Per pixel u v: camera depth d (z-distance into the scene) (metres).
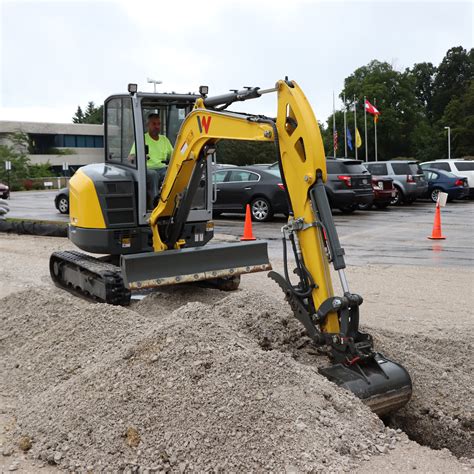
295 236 5.15
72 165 66.06
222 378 4.50
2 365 6.15
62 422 4.59
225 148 56.22
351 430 4.18
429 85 107.00
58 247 13.73
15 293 7.84
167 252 7.85
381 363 4.85
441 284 9.38
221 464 3.95
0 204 17.55
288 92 5.11
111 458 4.18
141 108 8.22
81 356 5.80
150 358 4.85
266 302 6.56
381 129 77.12
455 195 24.81
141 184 8.27
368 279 9.78
